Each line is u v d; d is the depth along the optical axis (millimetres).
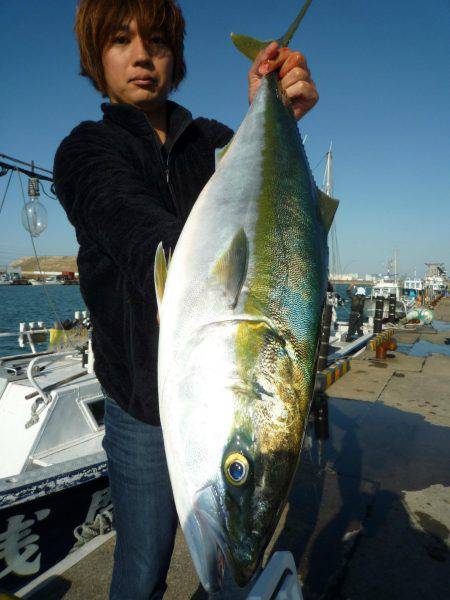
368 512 3594
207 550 1061
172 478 1095
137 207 1204
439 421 5922
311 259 1277
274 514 1108
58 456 3855
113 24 1609
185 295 1146
